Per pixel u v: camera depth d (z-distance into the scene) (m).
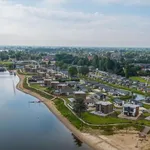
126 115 120.94
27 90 199.50
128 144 90.75
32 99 170.50
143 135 97.12
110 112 124.88
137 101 150.12
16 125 113.19
